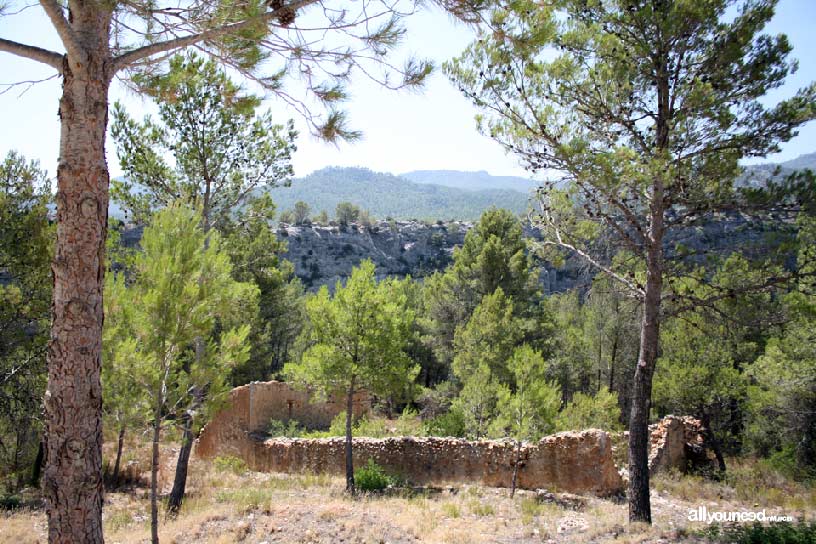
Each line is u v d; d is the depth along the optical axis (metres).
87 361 4.48
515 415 12.86
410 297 33.28
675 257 9.43
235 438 18.17
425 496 12.34
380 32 5.25
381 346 13.37
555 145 9.19
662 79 9.08
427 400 23.34
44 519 9.65
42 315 12.09
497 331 20.17
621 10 9.04
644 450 9.40
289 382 14.12
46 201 12.48
